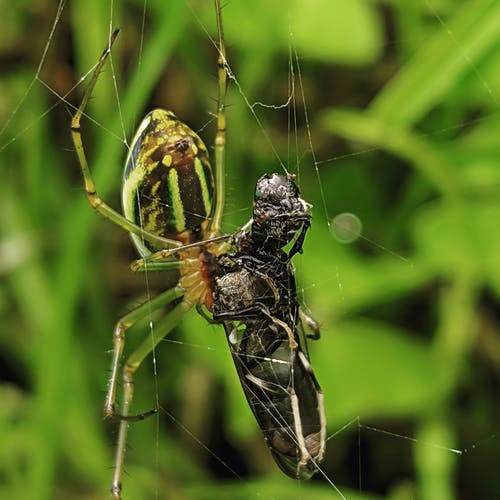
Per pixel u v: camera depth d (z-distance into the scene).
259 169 0.17
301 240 0.15
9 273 0.18
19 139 0.18
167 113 0.15
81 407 0.17
